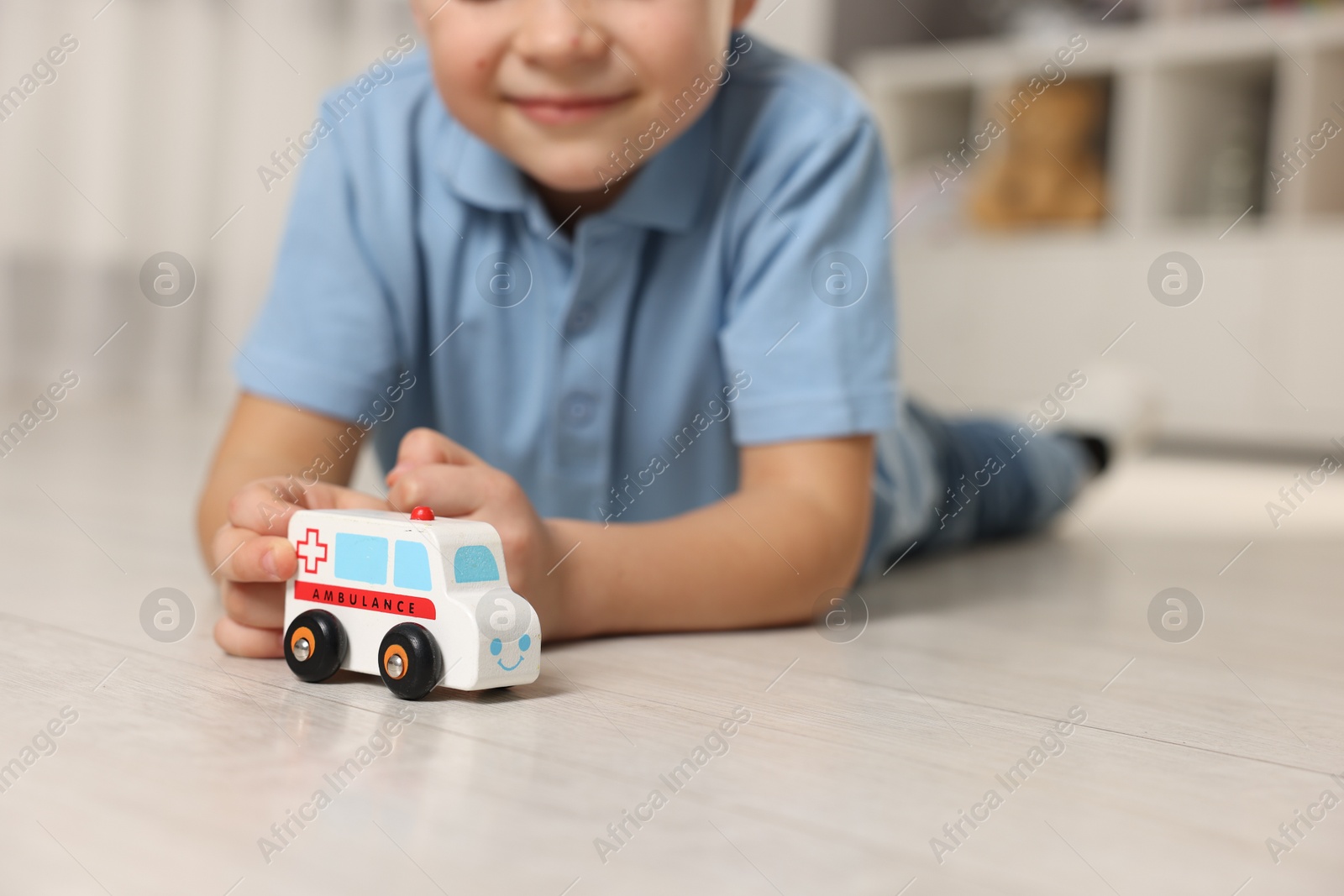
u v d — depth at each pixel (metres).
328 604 0.59
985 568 1.18
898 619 0.88
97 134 2.58
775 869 0.38
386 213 0.86
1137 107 2.79
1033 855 0.41
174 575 0.91
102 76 2.57
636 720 0.55
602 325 0.85
